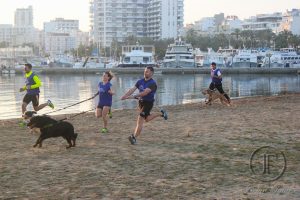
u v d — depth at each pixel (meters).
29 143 12.11
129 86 70.25
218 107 23.03
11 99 42.06
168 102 40.56
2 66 122.38
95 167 9.12
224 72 112.44
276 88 63.97
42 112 29.08
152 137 12.98
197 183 7.84
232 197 7.00
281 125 15.18
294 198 6.90
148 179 8.15
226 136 12.98
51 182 7.98
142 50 131.12
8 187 7.68
